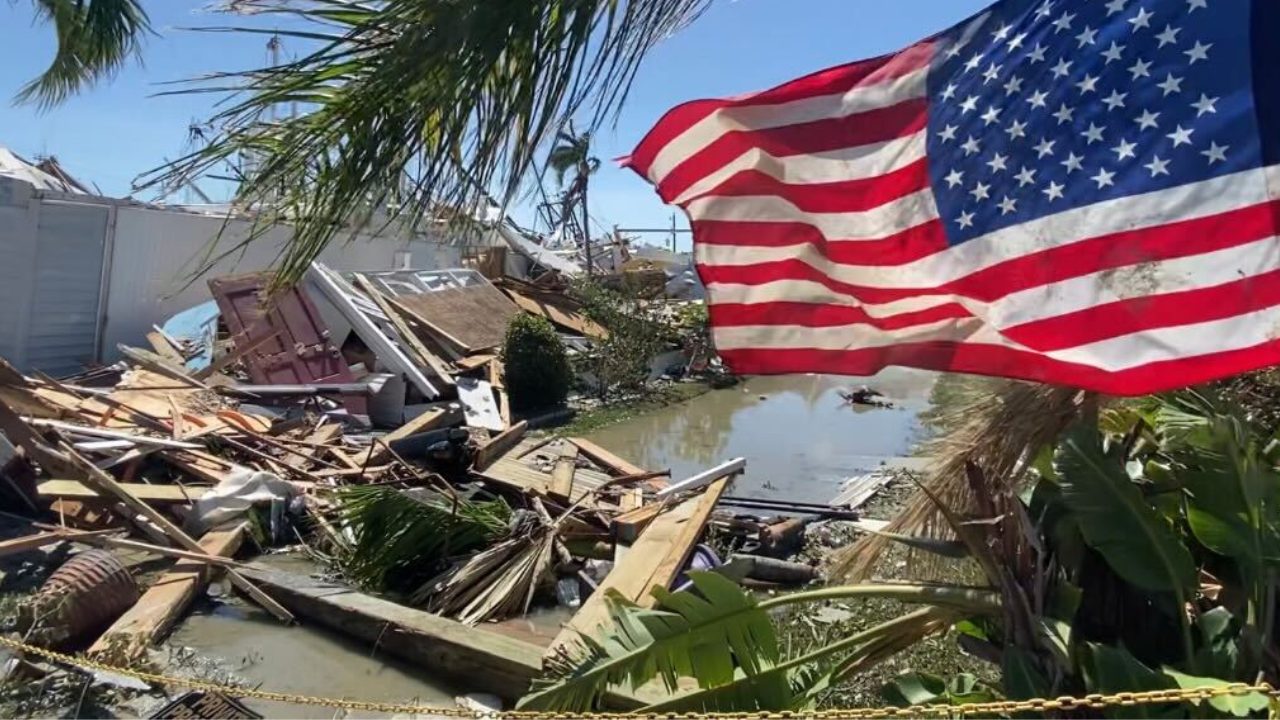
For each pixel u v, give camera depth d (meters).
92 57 10.57
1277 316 2.56
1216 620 3.43
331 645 5.79
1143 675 3.11
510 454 10.44
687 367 19.78
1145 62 2.90
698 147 3.71
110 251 13.42
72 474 7.05
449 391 13.20
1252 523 3.39
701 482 8.94
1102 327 2.79
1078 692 3.29
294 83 1.85
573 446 11.06
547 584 6.83
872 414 16.28
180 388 10.77
